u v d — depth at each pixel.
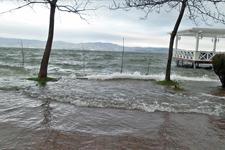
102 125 5.54
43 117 5.89
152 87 11.05
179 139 4.93
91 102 7.45
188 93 10.02
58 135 4.81
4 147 4.18
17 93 8.48
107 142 4.59
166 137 5.00
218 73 12.37
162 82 12.29
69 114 6.23
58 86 10.15
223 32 25.83
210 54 28.56
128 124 5.70
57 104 7.16
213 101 8.59
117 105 7.30
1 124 5.31
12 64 21.00
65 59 35.38
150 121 6.00
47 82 11.21
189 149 4.46
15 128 5.11
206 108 7.48
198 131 5.46
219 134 5.33
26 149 4.13
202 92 10.54
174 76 17.86
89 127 5.36
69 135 4.84
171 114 6.74
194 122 6.12
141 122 5.89
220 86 12.84
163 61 41.62
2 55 34.72
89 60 34.81
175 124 5.87
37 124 5.40
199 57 28.50
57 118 5.86
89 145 4.41
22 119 5.70
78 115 6.18
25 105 6.90
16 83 10.44
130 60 38.09
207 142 4.84
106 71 20.42
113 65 27.30
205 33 26.88
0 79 11.57
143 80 13.67
